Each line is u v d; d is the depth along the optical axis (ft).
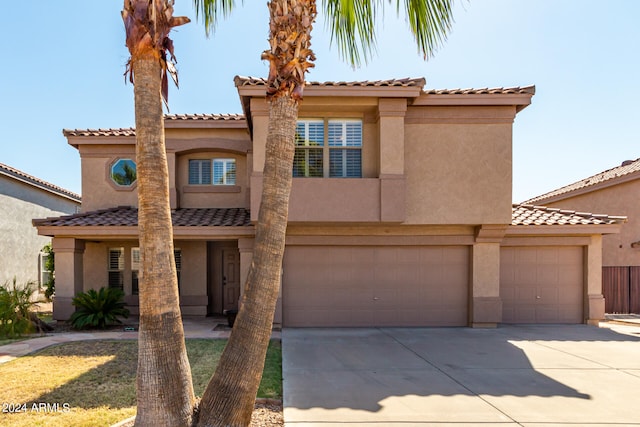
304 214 37.65
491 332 38.60
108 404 19.67
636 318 49.60
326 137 39.93
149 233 14.70
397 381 23.72
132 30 15.37
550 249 44.11
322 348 31.78
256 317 15.08
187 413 14.58
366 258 41.65
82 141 50.88
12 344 32.94
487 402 20.51
